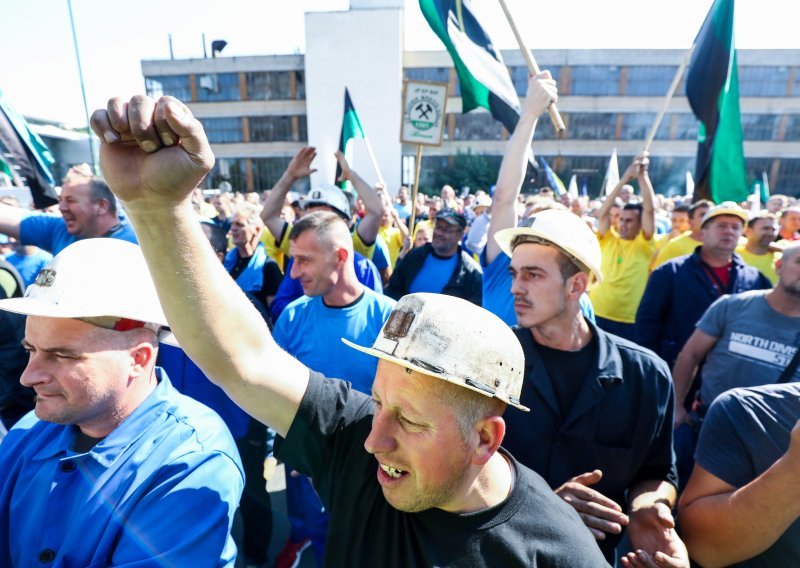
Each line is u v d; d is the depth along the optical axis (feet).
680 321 11.33
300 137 127.54
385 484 3.27
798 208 17.74
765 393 4.67
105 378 3.71
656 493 5.26
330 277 7.41
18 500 3.95
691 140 118.21
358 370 7.53
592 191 123.54
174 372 7.26
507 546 3.18
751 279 11.16
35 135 13.78
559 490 4.69
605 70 118.01
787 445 4.42
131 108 2.29
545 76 7.88
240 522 9.64
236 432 7.70
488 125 123.24
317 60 111.55
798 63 106.83
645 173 14.38
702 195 14.69
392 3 110.22
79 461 3.73
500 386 3.10
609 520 4.42
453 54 12.36
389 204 22.29
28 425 4.40
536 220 5.72
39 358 3.64
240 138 128.88
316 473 4.01
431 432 3.04
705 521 4.57
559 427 5.39
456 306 3.11
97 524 3.60
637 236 15.38
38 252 12.64
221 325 3.21
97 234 9.21
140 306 3.77
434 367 2.94
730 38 13.26
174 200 2.59
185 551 3.48
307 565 8.46
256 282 12.62
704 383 8.40
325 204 12.99
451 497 3.21
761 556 4.51
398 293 14.33
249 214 12.65
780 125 109.70
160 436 3.86
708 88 13.75
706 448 4.83
